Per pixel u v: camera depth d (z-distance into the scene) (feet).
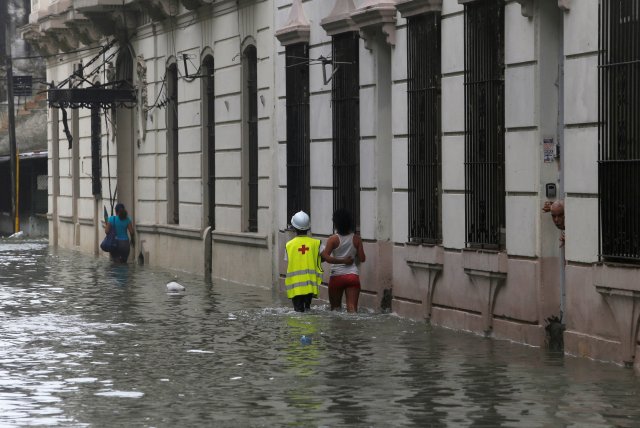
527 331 64.18
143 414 45.85
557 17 63.21
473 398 48.21
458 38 71.00
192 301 92.12
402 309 78.48
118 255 142.51
